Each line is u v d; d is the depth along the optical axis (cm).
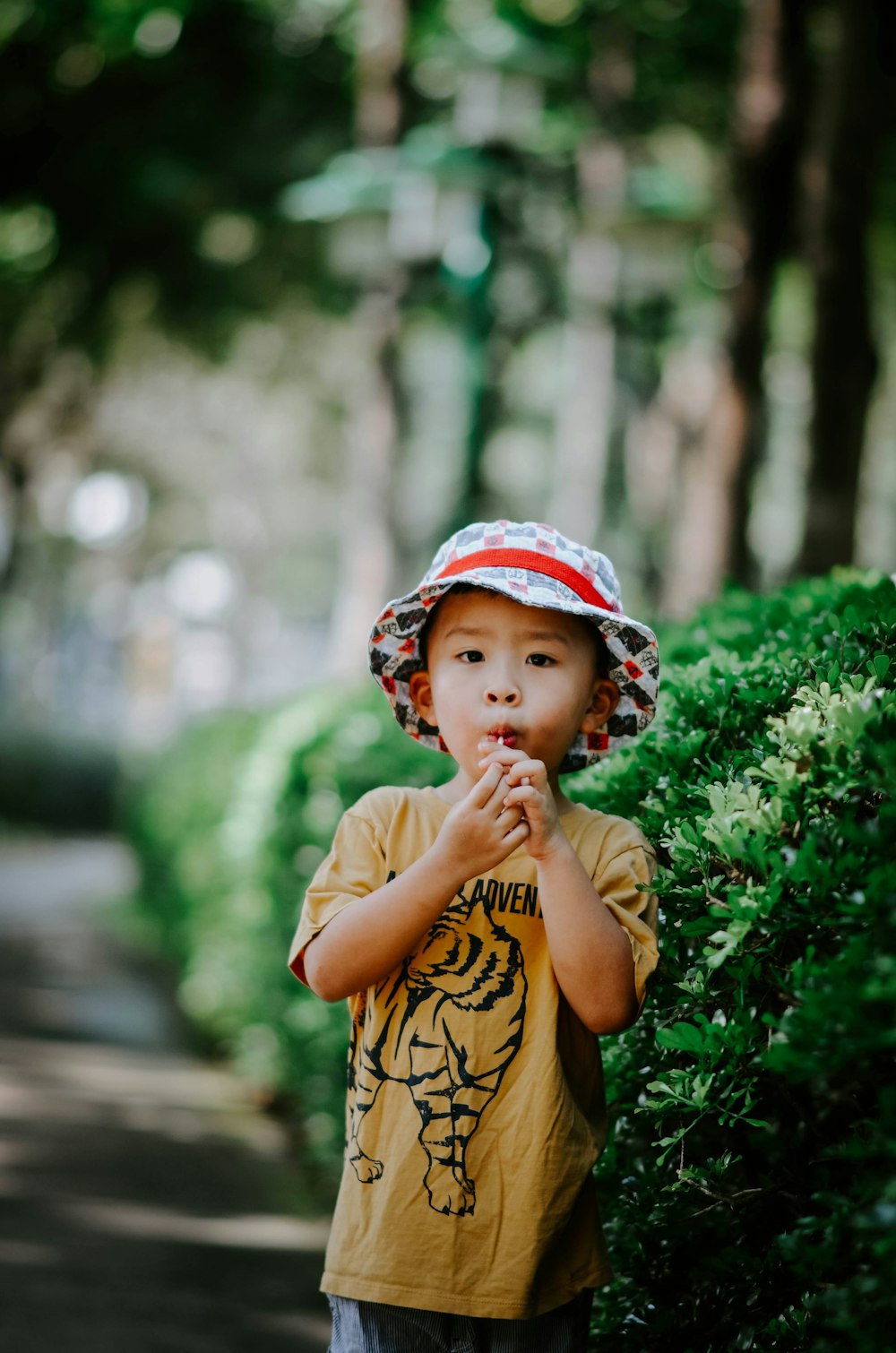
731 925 158
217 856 804
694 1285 196
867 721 154
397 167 916
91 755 2867
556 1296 186
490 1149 185
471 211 932
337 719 556
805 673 192
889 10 766
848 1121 190
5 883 1817
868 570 282
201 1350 357
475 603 199
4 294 1850
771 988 181
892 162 1188
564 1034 191
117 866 2209
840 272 770
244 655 3659
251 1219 481
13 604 3525
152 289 1817
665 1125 208
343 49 1445
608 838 197
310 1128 548
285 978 602
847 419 770
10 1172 516
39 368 2062
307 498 3559
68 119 1521
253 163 1558
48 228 1689
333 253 996
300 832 580
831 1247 151
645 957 186
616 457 1989
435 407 2458
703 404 1612
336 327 2231
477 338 1000
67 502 3559
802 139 842
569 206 953
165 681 4097
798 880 152
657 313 1265
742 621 278
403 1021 192
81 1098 650
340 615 1209
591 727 214
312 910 200
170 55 1469
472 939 193
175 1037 838
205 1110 645
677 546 1622
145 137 1540
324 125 1533
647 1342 193
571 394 1605
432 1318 186
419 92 1276
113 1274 413
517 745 195
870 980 131
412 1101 188
